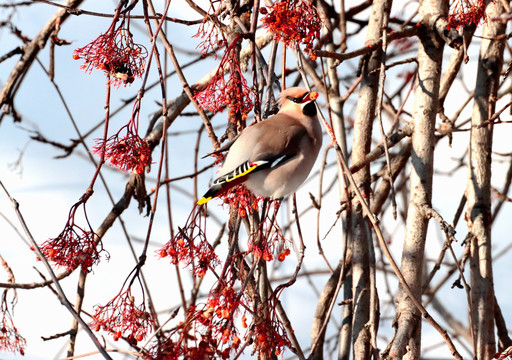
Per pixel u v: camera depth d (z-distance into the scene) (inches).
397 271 269.4
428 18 339.3
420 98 341.4
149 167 302.8
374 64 375.9
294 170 297.3
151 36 304.8
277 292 265.3
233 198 296.5
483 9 312.5
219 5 333.4
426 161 335.0
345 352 384.8
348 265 390.3
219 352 250.1
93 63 293.9
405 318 317.7
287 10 285.7
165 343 249.3
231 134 321.4
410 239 328.5
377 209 420.2
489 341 330.6
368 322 332.2
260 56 335.3
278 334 260.7
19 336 320.2
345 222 391.9
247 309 257.9
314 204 389.1
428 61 341.4
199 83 404.2
